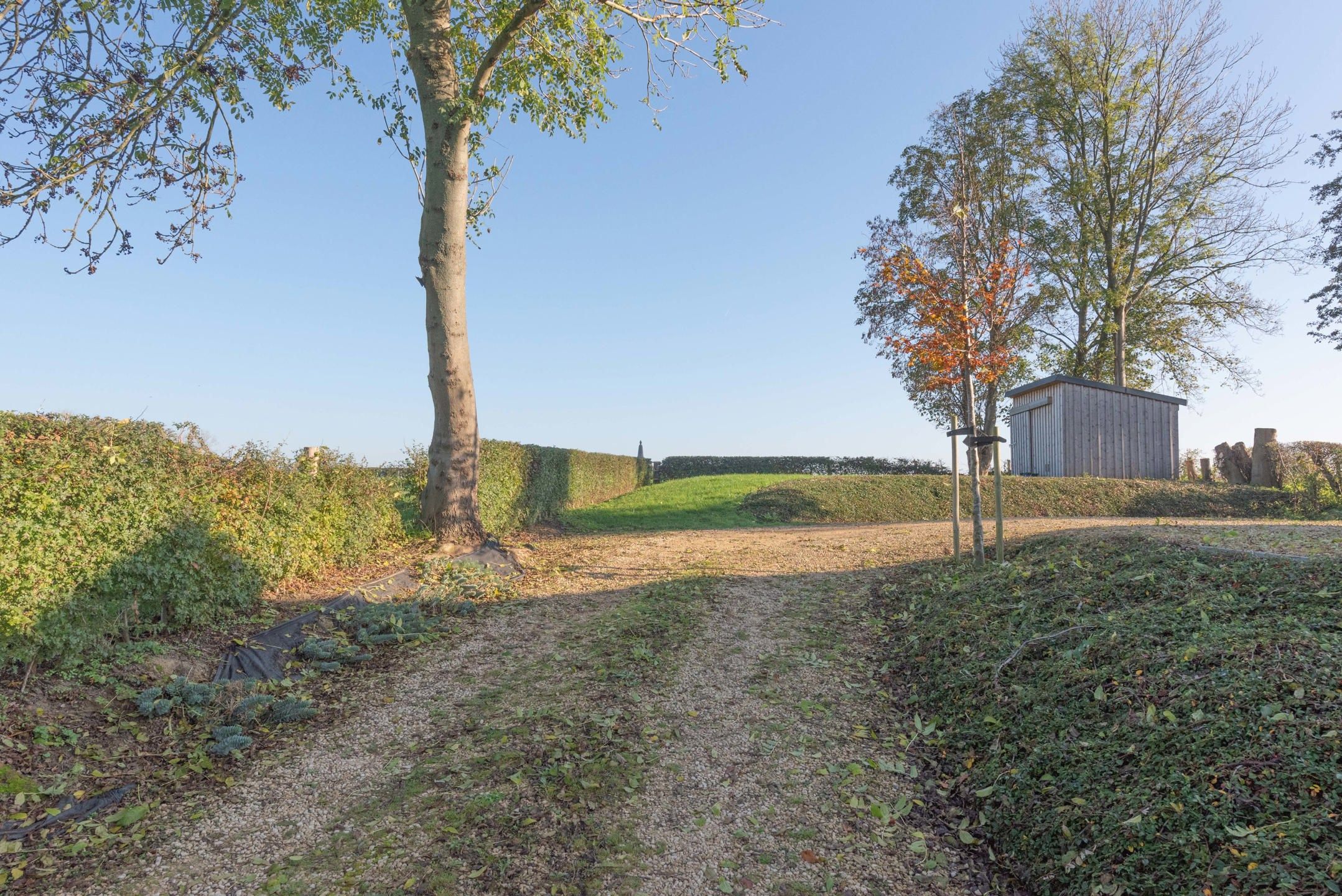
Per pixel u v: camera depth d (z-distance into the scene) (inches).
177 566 253.4
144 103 341.4
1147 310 1008.2
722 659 268.4
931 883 141.1
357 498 385.7
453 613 328.8
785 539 537.3
